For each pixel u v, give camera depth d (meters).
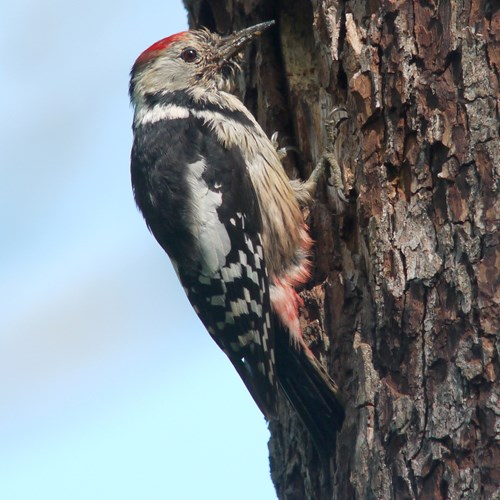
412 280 8.02
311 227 10.32
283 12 10.75
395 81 8.45
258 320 10.12
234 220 10.46
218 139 10.80
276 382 9.84
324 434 9.08
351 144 9.30
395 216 8.38
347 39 8.92
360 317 8.91
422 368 7.80
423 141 8.20
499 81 7.81
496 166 7.64
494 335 7.32
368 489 7.96
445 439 7.44
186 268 10.55
